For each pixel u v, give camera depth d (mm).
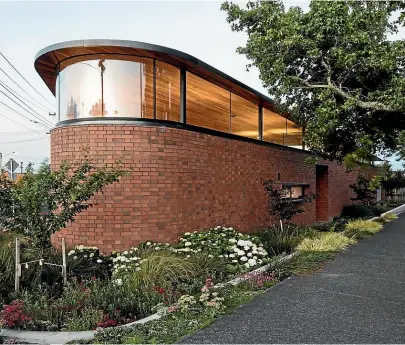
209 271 6082
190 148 8266
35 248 5504
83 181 6156
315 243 8953
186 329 4047
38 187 5246
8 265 5531
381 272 6762
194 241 7453
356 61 8688
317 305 4875
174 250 6770
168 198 7668
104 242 7191
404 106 8305
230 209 9688
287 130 14000
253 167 10906
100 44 7031
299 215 13844
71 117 7820
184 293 5258
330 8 8453
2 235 7410
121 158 7188
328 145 11234
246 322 4266
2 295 4961
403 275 6531
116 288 5059
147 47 7230
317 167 16562
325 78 9836
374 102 8688
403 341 3742
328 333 3947
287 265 6992
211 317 4379
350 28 8383
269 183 10859
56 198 5320
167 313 4430
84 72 7727
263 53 9656
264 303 4953
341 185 18641
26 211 5191
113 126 7277
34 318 4156
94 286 4992
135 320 4375
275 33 8820
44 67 8336
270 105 12156
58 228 5410
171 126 7785
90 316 4230
